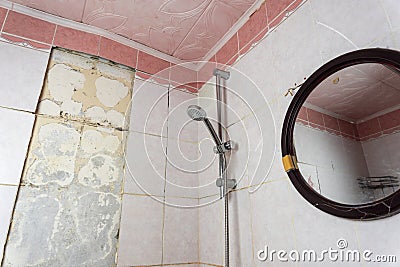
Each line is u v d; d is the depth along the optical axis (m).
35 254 1.00
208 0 1.23
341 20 0.87
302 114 0.92
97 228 1.13
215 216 1.27
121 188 1.23
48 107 1.18
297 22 1.04
